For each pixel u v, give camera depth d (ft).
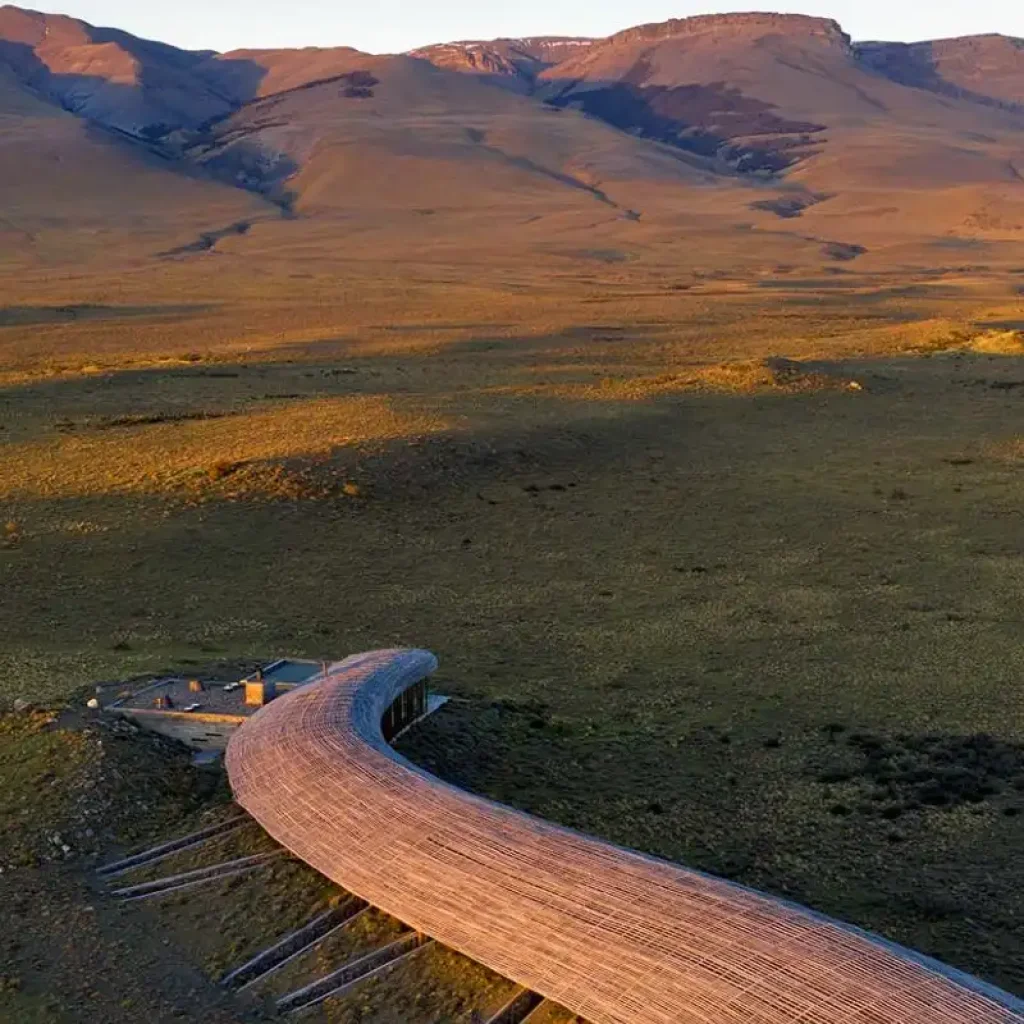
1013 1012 36.91
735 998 38.99
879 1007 37.45
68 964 46.50
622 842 57.62
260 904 49.60
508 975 43.01
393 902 46.98
